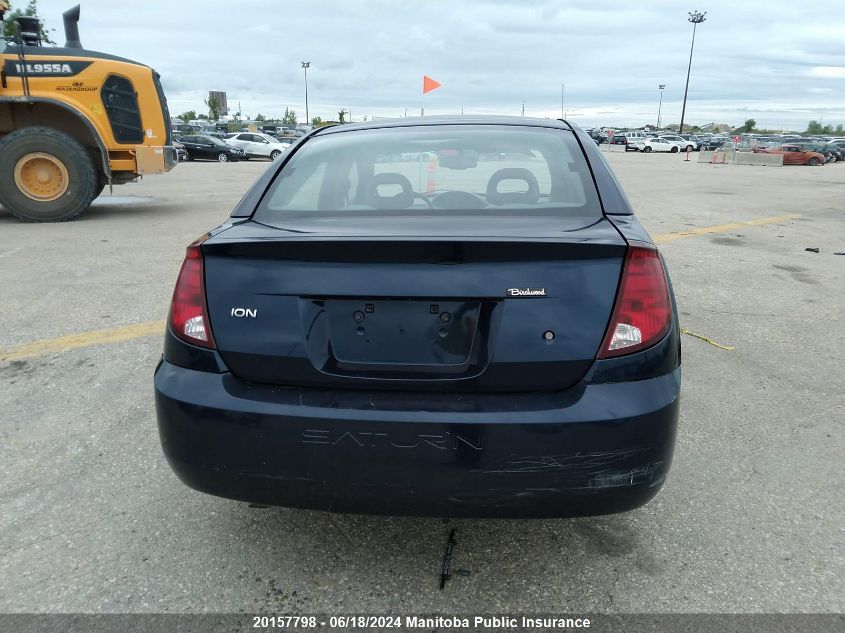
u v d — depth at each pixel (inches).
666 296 85.0
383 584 93.6
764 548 101.2
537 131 122.0
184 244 338.0
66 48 421.1
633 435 80.1
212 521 107.7
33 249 320.2
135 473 121.4
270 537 103.7
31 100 408.8
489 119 129.3
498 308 81.0
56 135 409.4
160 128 444.5
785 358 182.4
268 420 82.5
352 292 82.2
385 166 111.4
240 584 93.4
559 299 80.7
